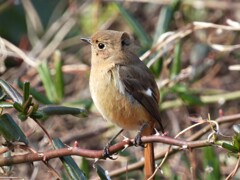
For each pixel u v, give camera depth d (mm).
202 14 13672
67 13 13344
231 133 11344
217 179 9570
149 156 7820
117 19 13852
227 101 12078
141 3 14070
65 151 6582
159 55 10961
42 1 14531
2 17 14102
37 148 10906
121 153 10711
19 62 12695
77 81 13125
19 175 10992
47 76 11125
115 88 8398
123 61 8672
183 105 11758
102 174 7051
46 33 13086
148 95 8578
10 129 6953
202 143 6039
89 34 13617
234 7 13359
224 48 11195
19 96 6828
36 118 6730
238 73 13086
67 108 7066
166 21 11867
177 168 10500
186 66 13273
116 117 8531
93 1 13719
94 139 12000
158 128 11875
